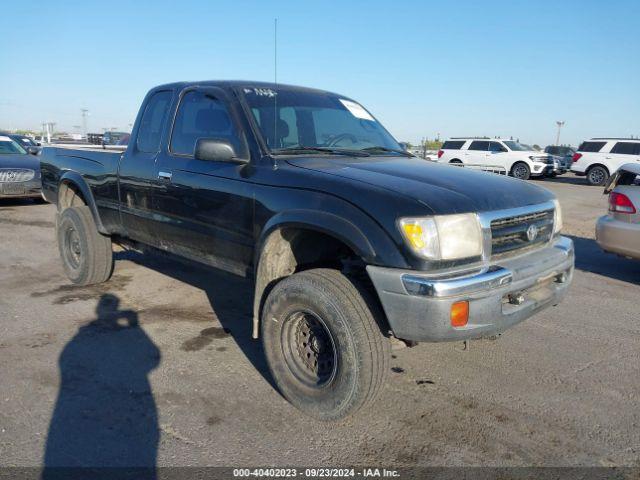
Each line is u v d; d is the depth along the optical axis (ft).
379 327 9.48
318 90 14.85
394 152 13.83
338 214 9.44
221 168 11.98
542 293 10.66
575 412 10.57
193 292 17.80
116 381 11.43
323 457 8.95
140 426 9.73
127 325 14.71
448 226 8.90
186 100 13.64
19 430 9.49
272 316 10.42
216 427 9.77
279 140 11.93
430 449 9.23
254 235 11.11
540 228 10.90
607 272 22.50
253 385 11.42
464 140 84.23
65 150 18.60
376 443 9.37
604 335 14.82
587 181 71.51
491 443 9.44
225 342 13.67
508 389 11.48
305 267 11.53
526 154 78.18
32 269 20.59
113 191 15.70
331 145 12.99
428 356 13.12
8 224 31.19
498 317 9.28
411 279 8.64
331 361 9.89
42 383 11.24
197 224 12.64
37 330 14.19
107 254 17.78
